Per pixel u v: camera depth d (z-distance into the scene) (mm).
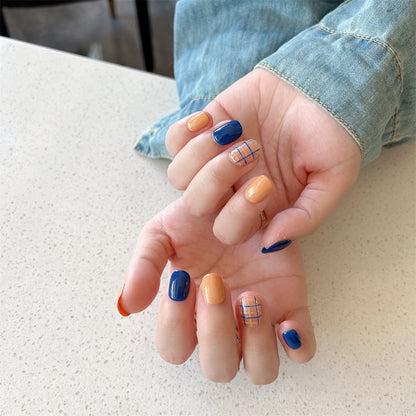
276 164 251
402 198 293
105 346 246
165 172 307
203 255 243
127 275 220
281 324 221
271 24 300
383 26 243
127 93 341
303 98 239
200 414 231
